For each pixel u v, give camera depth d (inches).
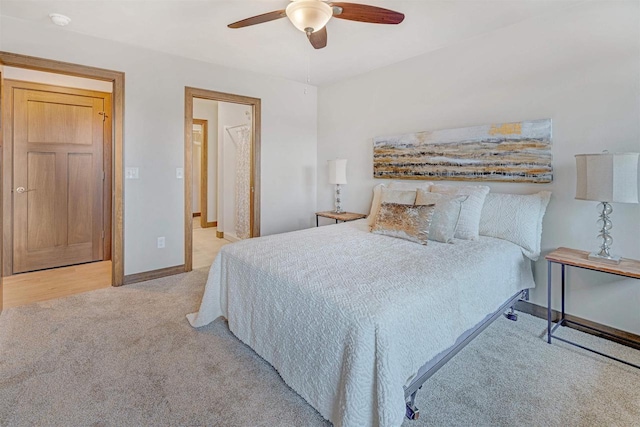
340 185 169.3
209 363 74.7
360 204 160.4
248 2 89.3
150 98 124.8
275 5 90.9
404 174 136.9
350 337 51.7
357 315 52.2
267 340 71.5
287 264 74.8
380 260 77.4
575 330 92.3
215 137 255.6
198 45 120.1
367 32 108.1
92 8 92.7
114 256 121.6
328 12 72.5
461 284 68.4
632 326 85.1
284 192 171.2
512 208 97.6
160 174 129.4
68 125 143.2
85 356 76.4
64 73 108.4
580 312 93.5
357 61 137.0
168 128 130.0
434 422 57.8
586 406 61.9
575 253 86.7
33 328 89.6
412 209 100.4
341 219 150.3
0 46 96.3
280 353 67.3
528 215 94.8
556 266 97.3
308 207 182.2
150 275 129.9
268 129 162.2
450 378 70.3
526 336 88.7
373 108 150.4
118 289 119.6
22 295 113.2
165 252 133.2
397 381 49.9
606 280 88.8
